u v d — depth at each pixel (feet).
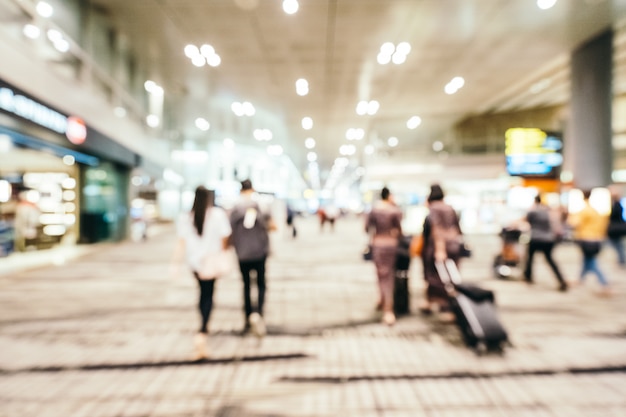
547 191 40.98
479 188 86.43
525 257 24.00
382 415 9.11
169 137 80.38
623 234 28.63
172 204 98.17
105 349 13.29
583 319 16.38
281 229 82.48
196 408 9.45
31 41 27.22
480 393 10.11
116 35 38.52
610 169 40.50
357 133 90.38
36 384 10.75
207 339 14.16
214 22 35.40
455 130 91.61
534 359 12.26
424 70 49.11
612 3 33.30
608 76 39.68
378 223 16.16
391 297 15.94
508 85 56.80
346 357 12.48
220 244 12.48
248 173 117.60
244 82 52.26
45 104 27.63
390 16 34.45
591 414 9.07
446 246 16.29
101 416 9.11
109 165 47.42
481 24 36.68
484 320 12.76
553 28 38.01
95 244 46.21
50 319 16.84
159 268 30.42
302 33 37.47
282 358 12.43
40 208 43.24
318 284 24.02
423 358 12.38
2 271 28.78
